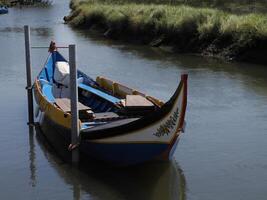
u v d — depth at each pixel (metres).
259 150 12.98
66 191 10.77
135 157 11.46
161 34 31.45
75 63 11.77
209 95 18.66
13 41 34.28
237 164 12.13
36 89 15.80
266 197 10.47
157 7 34.97
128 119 11.86
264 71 23.17
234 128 14.72
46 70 17.64
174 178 11.40
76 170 11.88
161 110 10.82
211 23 28.38
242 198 10.44
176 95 10.77
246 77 21.88
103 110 14.45
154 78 21.94
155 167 12.02
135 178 11.42
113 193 10.70
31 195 10.57
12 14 59.41
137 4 39.72
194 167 11.99
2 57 27.52
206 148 13.16
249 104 17.38
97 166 12.15
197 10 31.27
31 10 66.19
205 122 15.30
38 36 37.00
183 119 10.94
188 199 10.44
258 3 37.19
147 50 29.95
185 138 13.91
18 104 17.55
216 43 27.53
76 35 37.47
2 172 11.77
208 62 25.67
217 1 38.19
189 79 21.55
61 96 16.19
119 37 34.81
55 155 12.84
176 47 29.56
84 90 15.88
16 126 15.18
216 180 11.30
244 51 25.77
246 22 26.84
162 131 11.00
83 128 12.23
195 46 28.52
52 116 13.62
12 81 21.17
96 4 45.19
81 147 12.31
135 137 11.09
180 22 30.08
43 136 14.31
